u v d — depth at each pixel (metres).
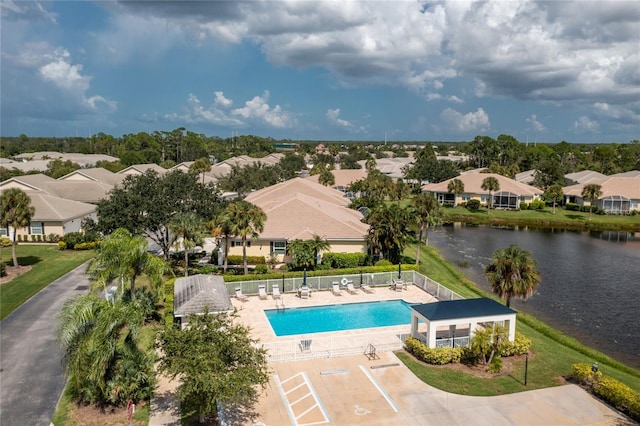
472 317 27.95
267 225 48.94
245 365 19.30
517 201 97.00
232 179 94.62
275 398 23.03
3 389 23.50
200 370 17.97
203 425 20.53
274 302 37.91
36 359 26.72
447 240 70.12
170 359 19.05
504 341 27.34
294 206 50.97
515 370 26.44
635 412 21.45
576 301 42.22
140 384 22.03
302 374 25.52
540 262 57.03
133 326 21.64
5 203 43.94
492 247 65.44
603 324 36.72
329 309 37.00
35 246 56.62
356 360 27.34
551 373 26.12
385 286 42.59
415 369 26.25
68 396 22.84
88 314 21.08
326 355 27.75
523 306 40.66
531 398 23.23
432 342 27.53
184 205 49.44
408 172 124.06
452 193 103.12
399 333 30.73
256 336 30.67
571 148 182.00
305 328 32.88
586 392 23.91
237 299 38.50
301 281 40.78
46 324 31.72
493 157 161.62
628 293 44.72
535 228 82.75
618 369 27.92
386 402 22.75
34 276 42.91
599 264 56.16
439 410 22.09
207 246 56.25
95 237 52.97
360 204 70.75
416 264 48.31
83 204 66.88
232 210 42.00
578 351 30.45
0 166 100.88
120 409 21.69
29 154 157.25
